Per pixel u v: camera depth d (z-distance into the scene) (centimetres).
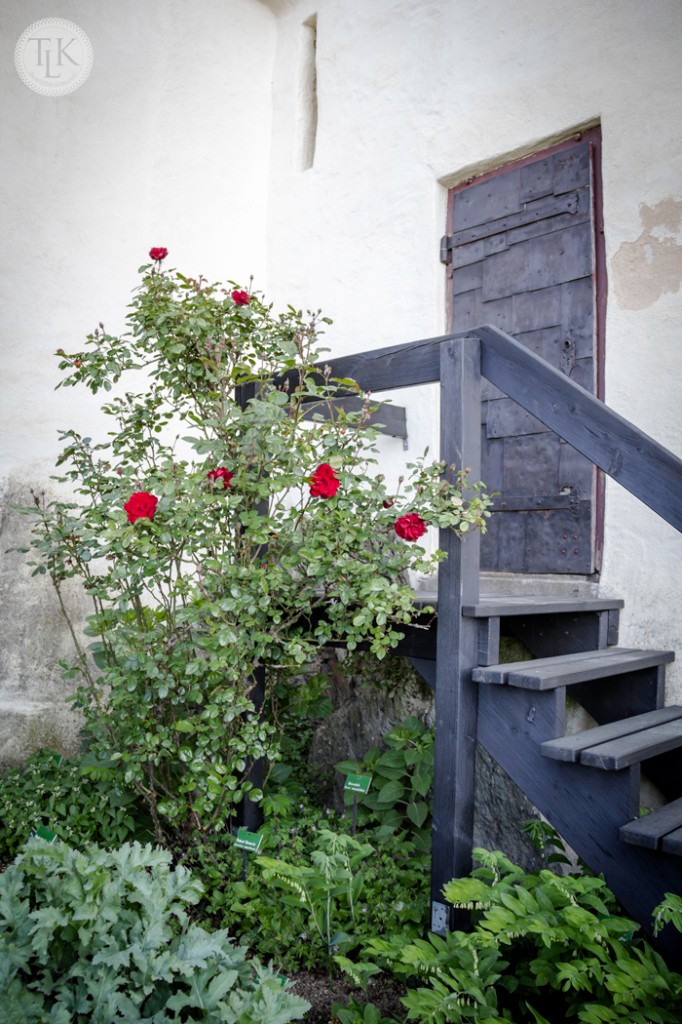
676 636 313
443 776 250
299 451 269
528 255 387
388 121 450
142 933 173
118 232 449
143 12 466
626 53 346
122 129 454
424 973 202
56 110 434
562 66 370
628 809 216
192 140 482
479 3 407
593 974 177
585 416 233
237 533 296
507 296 394
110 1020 157
